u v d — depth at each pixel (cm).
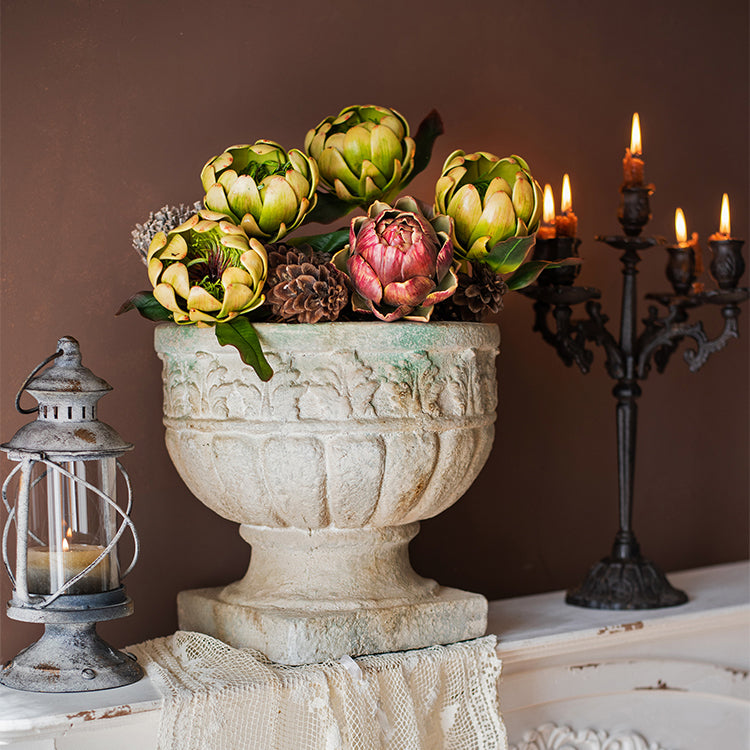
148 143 129
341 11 143
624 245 140
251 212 107
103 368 126
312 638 108
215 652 110
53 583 104
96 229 126
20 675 105
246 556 137
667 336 144
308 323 105
